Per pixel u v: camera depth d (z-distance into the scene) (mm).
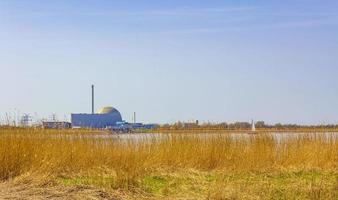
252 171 15156
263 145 16375
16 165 13281
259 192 10812
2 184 11906
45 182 11820
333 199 10508
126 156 14375
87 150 14609
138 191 11078
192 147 15836
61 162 14078
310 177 13992
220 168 15500
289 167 15906
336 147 16797
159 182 12555
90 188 11008
